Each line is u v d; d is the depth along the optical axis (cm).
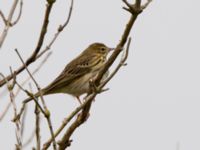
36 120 901
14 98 968
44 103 888
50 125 878
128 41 993
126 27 1036
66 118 998
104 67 1123
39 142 890
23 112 965
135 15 1020
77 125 1148
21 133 935
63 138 1140
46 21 1177
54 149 876
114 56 1088
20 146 916
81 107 1005
